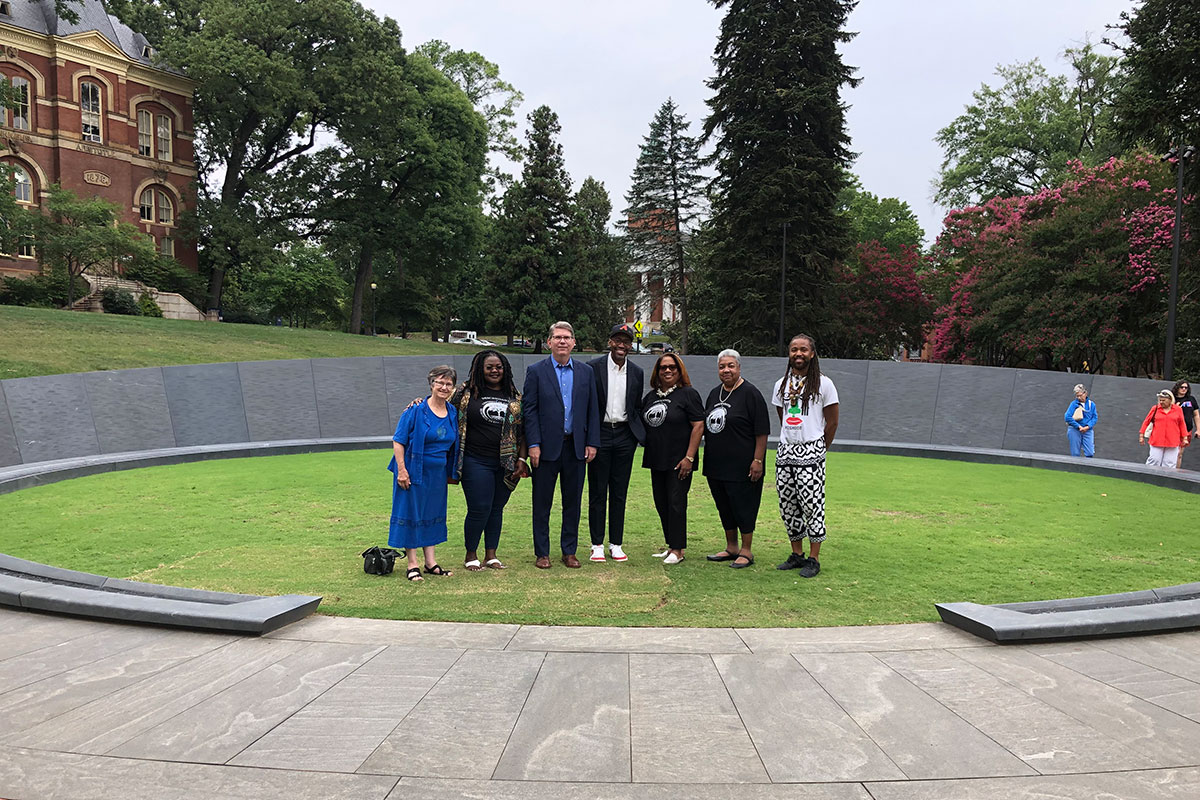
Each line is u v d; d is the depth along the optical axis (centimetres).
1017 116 3844
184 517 777
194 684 354
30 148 3516
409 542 546
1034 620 421
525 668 374
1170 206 2286
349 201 4072
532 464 592
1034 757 287
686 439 606
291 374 1582
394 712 324
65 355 1845
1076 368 2911
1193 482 1022
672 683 356
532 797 258
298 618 449
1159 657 392
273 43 3612
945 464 1331
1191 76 1694
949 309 3141
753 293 2831
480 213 4719
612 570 584
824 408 563
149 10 4141
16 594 460
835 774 274
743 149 2934
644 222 4669
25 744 295
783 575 570
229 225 3684
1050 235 2583
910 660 387
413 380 1681
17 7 3516
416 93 3991
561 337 582
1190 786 266
